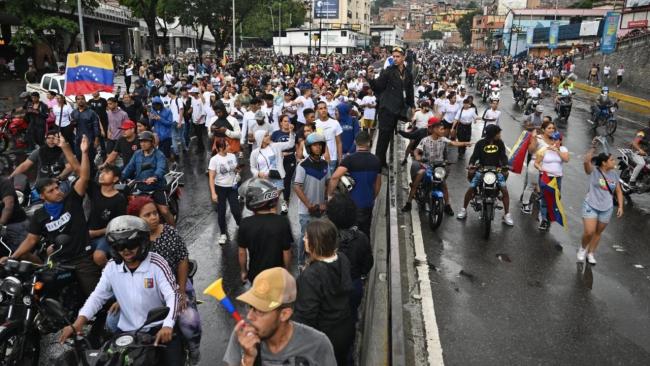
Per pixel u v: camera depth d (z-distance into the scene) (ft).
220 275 22.53
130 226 11.84
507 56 271.49
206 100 48.98
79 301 16.56
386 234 21.40
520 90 95.81
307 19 389.19
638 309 20.36
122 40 179.01
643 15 165.37
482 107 93.30
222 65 133.28
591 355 17.17
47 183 15.69
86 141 17.10
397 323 14.43
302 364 8.86
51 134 28.35
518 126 70.49
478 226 29.76
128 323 12.68
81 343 12.40
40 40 97.40
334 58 207.31
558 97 75.20
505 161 29.25
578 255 25.12
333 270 11.62
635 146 36.91
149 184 23.43
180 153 48.39
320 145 20.66
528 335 18.31
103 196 17.33
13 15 98.73
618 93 114.01
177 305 12.44
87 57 35.91
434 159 30.53
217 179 25.40
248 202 15.43
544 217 29.07
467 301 20.75
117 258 12.17
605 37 135.44
